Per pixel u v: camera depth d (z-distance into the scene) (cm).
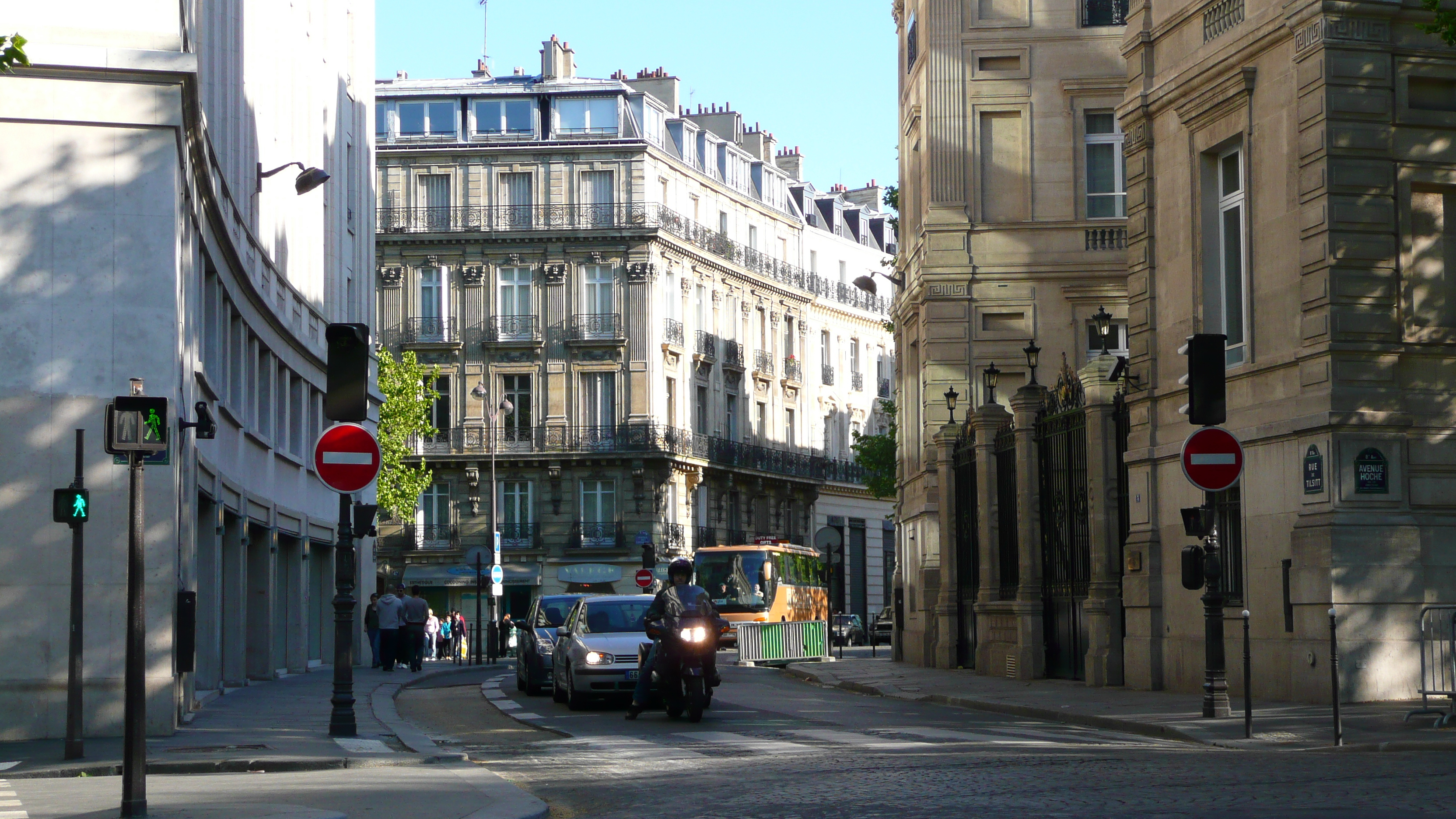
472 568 6994
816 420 8656
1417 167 1988
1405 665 1897
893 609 4172
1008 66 3766
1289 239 2047
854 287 9125
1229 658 2144
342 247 4322
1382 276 1961
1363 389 1944
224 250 2664
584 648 2305
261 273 3212
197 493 2394
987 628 3050
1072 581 2684
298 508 3734
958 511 3362
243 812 1075
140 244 1900
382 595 4206
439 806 1127
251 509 3108
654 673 2016
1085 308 3719
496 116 7194
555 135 7150
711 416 7569
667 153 7262
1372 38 1986
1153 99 2375
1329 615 1514
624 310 7044
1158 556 2348
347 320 4447
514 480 7088
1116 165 3753
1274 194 2086
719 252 7644
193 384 2269
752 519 7962
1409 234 1978
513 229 7075
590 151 7081
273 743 1694
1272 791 1109
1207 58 2225
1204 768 1284
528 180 7112
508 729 1986
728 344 7750
